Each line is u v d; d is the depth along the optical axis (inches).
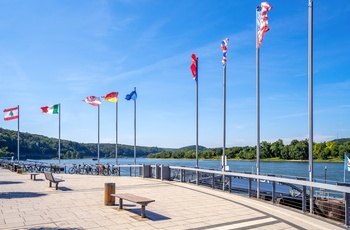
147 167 927.0
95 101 1450.5
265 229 344.2
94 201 518.6
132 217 401.7
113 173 1150.3
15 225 361.1
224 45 853.2
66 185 753.6
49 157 3612.2
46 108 1606.8
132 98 1332.4
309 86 468.4
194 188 677.9
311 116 461.4
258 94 653.3
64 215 412.5
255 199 538.3
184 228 350.0
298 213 425.1
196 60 925.2
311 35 474.3
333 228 345.7
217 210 446.0
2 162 1818.4
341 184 432.1
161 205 484.1
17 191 644.7
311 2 478.3
